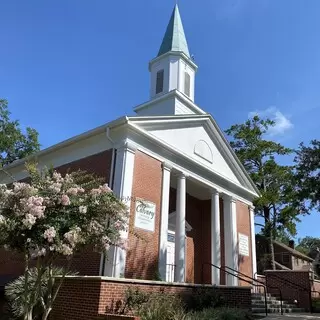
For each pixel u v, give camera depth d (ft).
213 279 62.18
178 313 31.96
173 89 75.41
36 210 23.63
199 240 74.08
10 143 101.14
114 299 33.40
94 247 27.04
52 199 25.32
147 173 52.49
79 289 34.04
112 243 27.04
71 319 33.24
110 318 30.53
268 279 69.41
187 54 82.69
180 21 86.22
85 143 55.57
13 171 68.33
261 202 107.96
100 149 53.31
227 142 72.54
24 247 25.13
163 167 55.72
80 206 25.07
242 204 75.92
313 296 67.67
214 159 69.10
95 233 25.84
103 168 51.31
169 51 79.87
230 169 73.67
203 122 67.46
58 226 24.47
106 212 26.66
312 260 161.99
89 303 32.71
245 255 71.92
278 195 110.63
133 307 33.55
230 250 67.87
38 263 25.71
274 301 58.34
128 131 50.96
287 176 109.81
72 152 57.57
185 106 76.54
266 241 133.08
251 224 76.69
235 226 70.64
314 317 46.19
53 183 26.32
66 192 25.84
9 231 24.04
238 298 45.32
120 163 49.34
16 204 24.54
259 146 115.65
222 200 74.18
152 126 56.18
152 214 51.31
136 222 48.42
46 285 34.17
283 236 128.06
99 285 32.73
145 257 48.42
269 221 116.06
